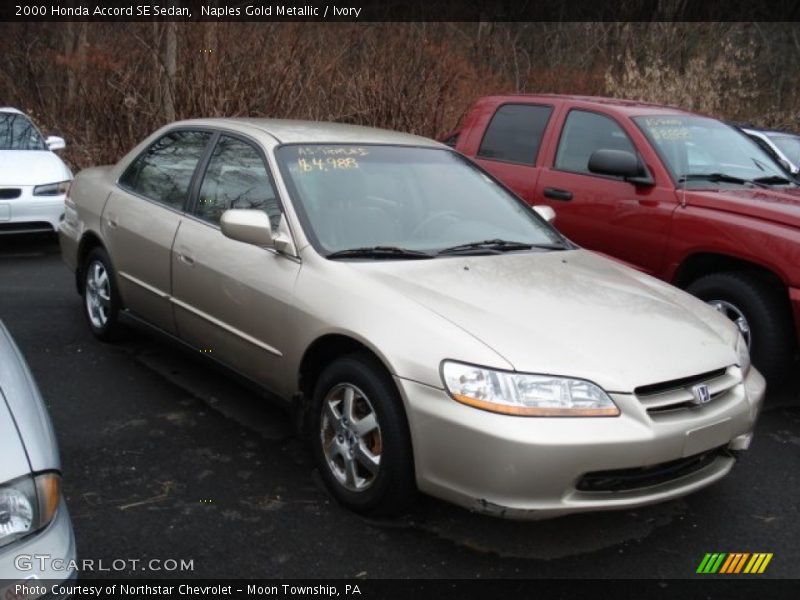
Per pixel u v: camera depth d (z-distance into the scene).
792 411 5.10
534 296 3.59
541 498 2.97
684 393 3.22
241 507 3.56
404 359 3.19
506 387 2.99
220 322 4.24
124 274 5.09
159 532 3.34
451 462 3.05
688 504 3.83
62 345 5.51
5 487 2.27
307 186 4.11
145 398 4.68
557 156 6.45
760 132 10.82
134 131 11.98
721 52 17.50
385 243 4.00
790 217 4.96
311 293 3.66
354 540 3.35
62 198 8.34
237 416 4.50
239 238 3.85
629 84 15.16
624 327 3.42
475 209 4.53
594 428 2.98
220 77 11.74
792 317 5.00
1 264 8.00
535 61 21.42
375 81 12.84
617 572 3.23
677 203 5.52
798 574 3.29
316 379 3.82
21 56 14.27
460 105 13.89
